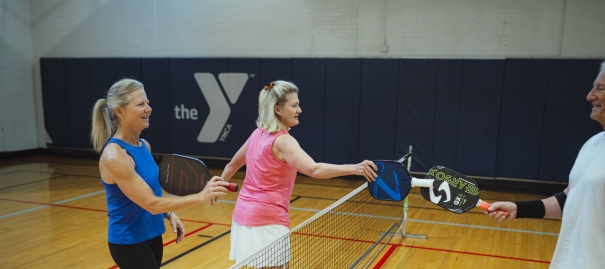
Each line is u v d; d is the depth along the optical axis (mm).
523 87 8203
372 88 9086
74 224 6062
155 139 10836
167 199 2217
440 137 8773
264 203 2641
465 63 8469
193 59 10250
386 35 9156
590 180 1905
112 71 10969
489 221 6477
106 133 2477
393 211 6469
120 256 2350
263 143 2684
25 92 11680
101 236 5570
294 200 7648
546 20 8195
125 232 2332
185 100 10445
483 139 8523
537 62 8070
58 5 11438
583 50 8047
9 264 4664
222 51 10320
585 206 1919
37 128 11977
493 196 8156
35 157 11672
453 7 8680
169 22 10625
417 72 8773
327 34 9523
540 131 8188
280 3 9773
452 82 8586
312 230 5371
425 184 2406
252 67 9836
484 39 8570
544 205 2293
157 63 10555
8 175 9398
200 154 10508
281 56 9875
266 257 2541
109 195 2342
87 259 4812
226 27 10219
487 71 8367
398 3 9016
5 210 6750
